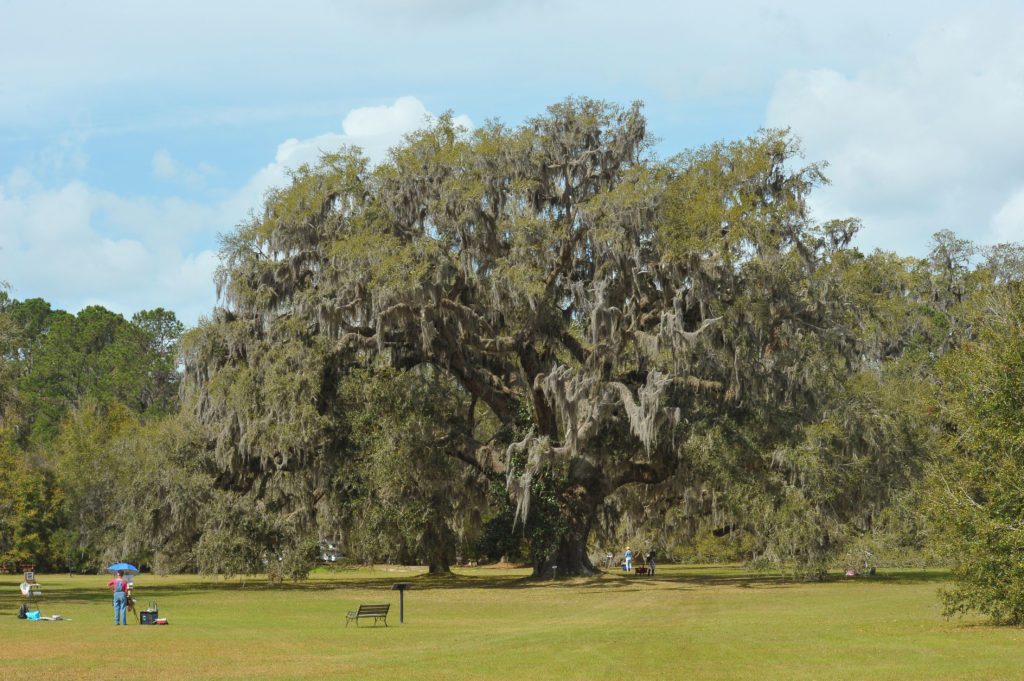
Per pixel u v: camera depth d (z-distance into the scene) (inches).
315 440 1606.8
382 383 1592.0
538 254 1550.2
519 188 1535.4
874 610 1042.7
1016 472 826.8
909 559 1662.2
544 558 1755.7
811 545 1549.0
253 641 844.6
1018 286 925.8
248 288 1628.9
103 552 2411.4
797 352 1539.1
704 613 1082.7
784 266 1504.7
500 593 1485.0
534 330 1605.6
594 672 627.8
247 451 1603.1
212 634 909.8
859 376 1758.1
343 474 1616.6
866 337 1700.3
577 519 1766.7
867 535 1647.4
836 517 1552.7
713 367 1637.6
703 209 1494.8
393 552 1779.0
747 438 1550.2
